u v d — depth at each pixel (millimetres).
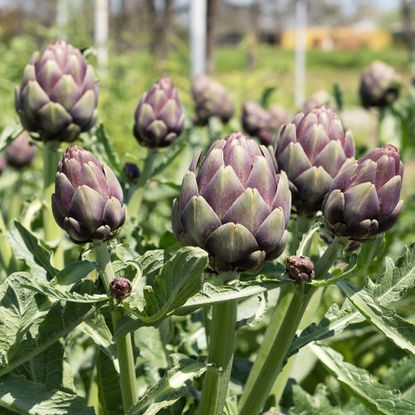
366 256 875
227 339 819
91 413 839
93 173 785
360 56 15648
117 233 812
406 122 1748
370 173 803
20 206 1614
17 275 833
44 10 6215
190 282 748
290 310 837
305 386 1311
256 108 1632
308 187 901
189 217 753
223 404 845
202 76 1743
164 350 1041
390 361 1401
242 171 748
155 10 5527
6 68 2736
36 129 1041
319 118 904
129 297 812
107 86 2609
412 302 1489
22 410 833
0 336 833
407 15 8148
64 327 840
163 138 1146
